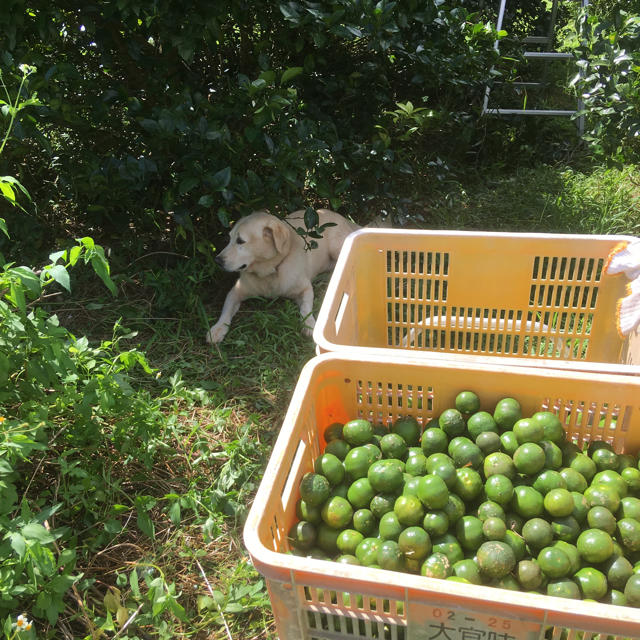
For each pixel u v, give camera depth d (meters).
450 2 2.50
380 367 1.02
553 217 2.26
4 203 1.92
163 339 1.80
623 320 1.29
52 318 1.14
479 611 0.66
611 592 0.83
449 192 2.42
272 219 1.83
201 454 1.36
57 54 1.99
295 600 0.73
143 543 1.23
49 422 1.12
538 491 0.93
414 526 0.87
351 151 2.09
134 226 2.10
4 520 0.92
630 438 1.00
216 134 1.70
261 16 1.88
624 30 2.15
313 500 0.92
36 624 1.07
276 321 1.87
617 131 2.24
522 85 2.82
